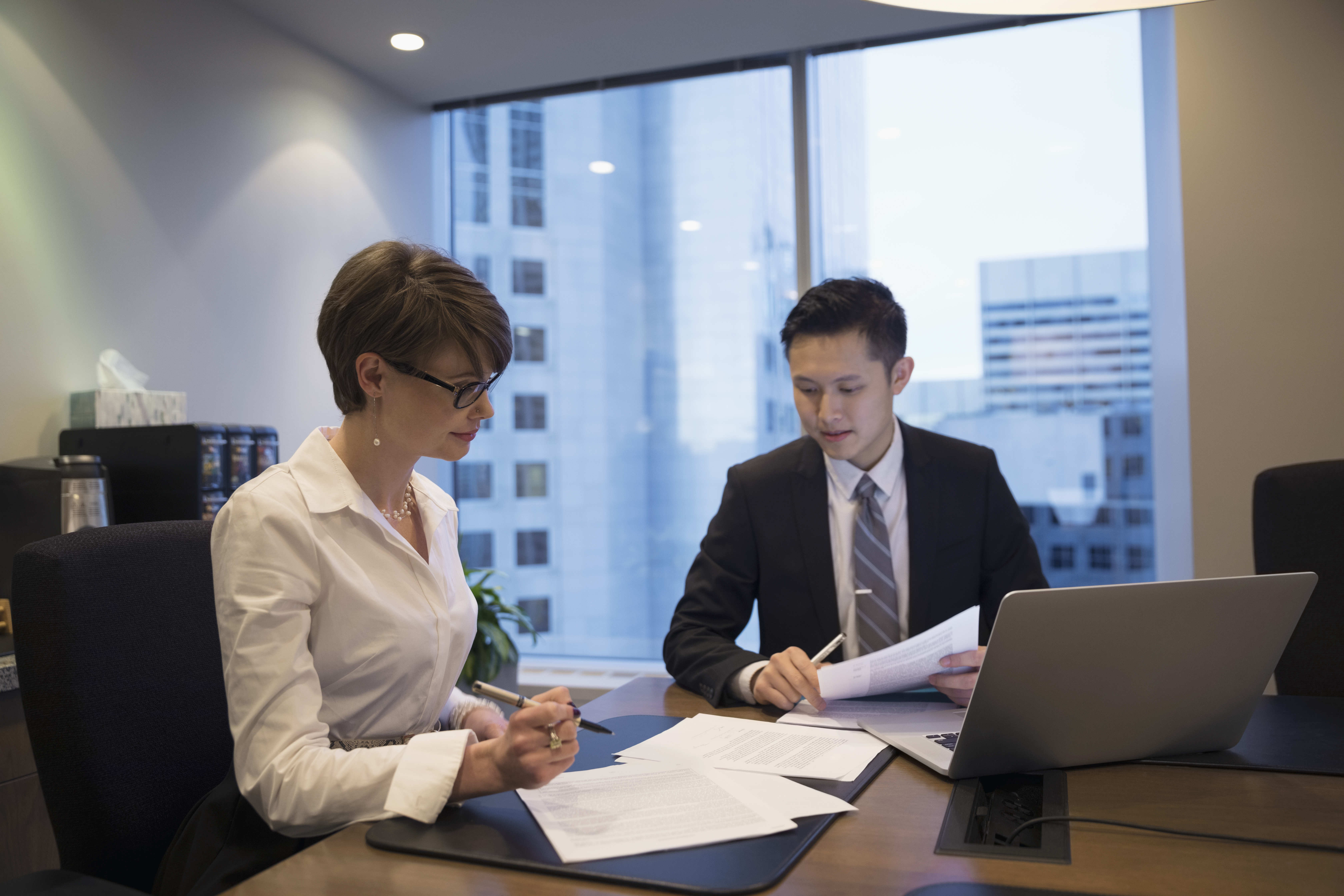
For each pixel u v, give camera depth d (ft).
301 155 10.25
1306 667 4.67
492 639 9.96
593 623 12.01
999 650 2.73
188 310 8.82
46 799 3.12
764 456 5.25
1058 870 2.27
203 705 3.52
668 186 11.69
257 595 2.99
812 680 3.77
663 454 11.78
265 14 9.61
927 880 2.22
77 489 6.43
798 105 11.00
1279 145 8.33
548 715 2.67
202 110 9.01
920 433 5.12
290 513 3.15
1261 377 8.35
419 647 3.38
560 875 2.28
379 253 3.30
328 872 2.34
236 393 9.35
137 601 3.36
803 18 9.98
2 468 6.56
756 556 5.01
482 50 10.60
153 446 7.14
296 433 10.15
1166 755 3.19
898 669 3.68
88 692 3.13
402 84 11.57
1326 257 8.21
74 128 7.75
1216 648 2.98
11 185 7.24
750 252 11.39
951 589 4.83
